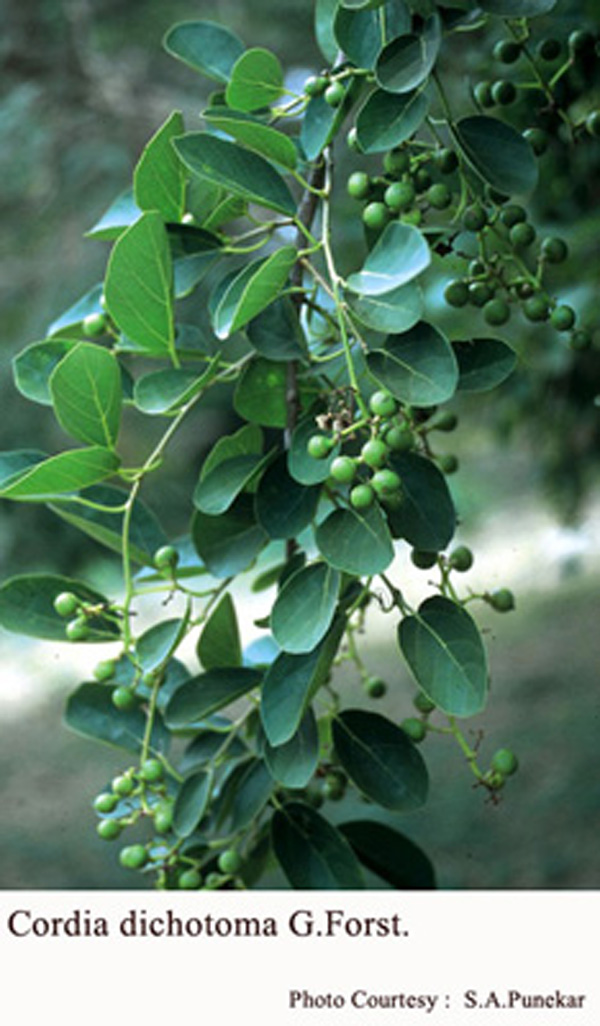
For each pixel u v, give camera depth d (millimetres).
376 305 1341
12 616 1506
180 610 6461
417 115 1391
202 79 4922
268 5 4309
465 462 6395
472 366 1421
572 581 5961
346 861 1498
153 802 1547
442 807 4465
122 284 1383
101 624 1510
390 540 1355
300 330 1438
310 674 1397
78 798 5320
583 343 1497
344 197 2863
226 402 6223
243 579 6703
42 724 6477
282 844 1504
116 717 1562
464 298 1480
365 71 1431
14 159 4562
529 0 1404
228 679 1508
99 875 4367
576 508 3162
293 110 1507
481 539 6301
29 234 4863
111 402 1406
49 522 4891
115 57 4852
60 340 1488
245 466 1463
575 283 2311
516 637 5680
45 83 4594
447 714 1454
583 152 1963
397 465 1396
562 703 4988
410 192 1399
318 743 1432
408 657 1380
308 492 1445
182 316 4277
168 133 1411
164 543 1532
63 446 4852
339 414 1371
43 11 4562
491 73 1992
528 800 4391
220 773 1582
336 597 1378
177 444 6660
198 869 1535
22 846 4617
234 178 1393
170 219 1454
